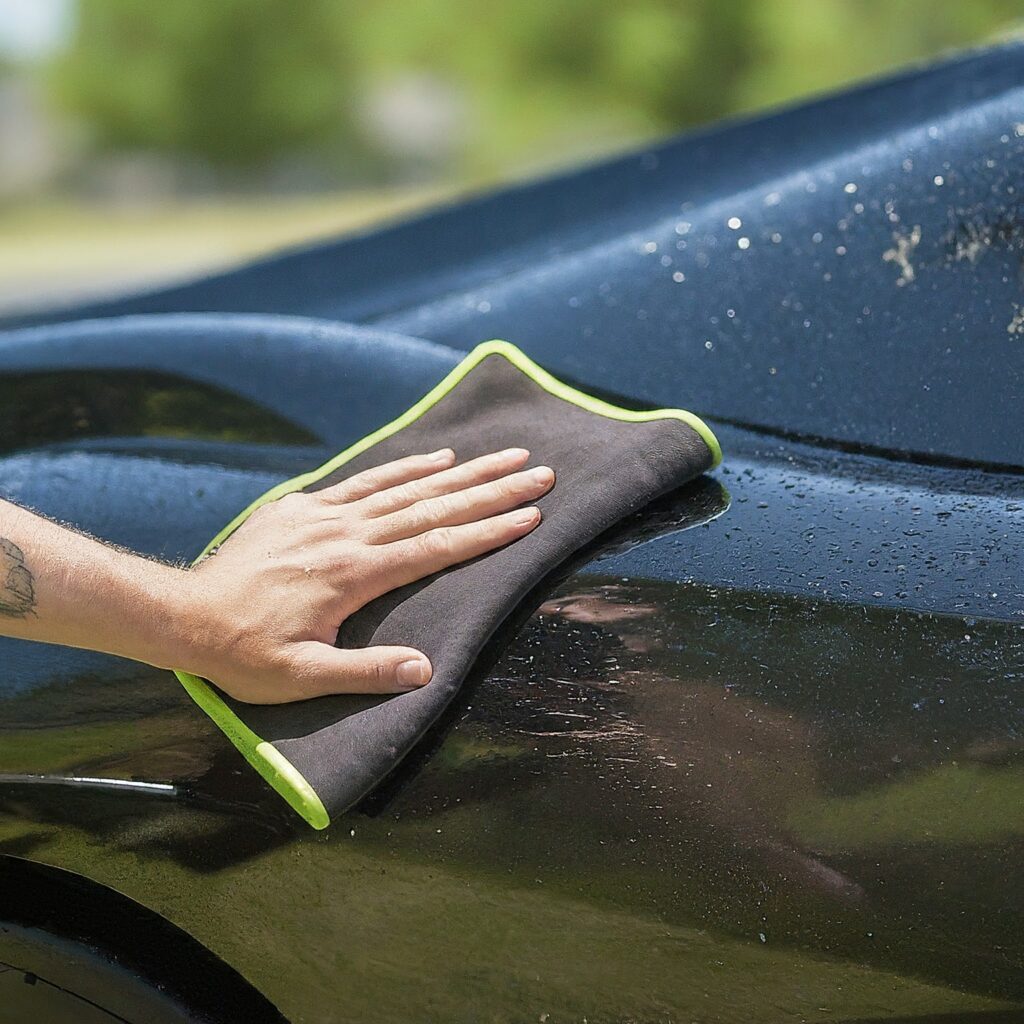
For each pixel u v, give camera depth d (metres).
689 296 1.42
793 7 21.23
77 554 1.06
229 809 1.08
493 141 23.19
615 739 1.01
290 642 1.04
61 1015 1.15
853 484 1.18
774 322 1.36
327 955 1.09
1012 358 1.23
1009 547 1.05
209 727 1.10
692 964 1.02
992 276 1.29
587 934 1.02
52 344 1.57
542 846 1.01
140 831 1.10
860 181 1.41
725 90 22.14
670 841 0.99
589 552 1.10
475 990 1.07
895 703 0.97
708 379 1.35
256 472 1.32
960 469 1.19
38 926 1.14
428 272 1.86
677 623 1.04
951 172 1.36
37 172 22.05
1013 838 0.93
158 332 1.54
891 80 1.69
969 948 0.96
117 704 1.12
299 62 22.83
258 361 1.46
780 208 1.44
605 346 1.42
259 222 15.75
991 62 1.60
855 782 0.96
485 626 1.03
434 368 1.40
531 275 1.54
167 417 1.45
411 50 23.12
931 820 0.95
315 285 1.92
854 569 1.05
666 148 1.88
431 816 1.02
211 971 1.15
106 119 22.86
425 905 1.04
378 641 1.06
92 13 22.47
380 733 1.00
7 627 1.08
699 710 1.00
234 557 1.09
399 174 23.16
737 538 1.10
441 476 1.14
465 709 1.03
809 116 1.73
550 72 23.09
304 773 0.99
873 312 1.32
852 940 0.98
